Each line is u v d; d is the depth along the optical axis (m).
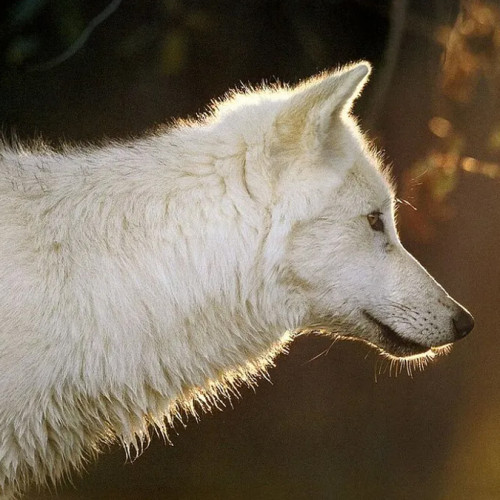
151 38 12.55
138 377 6.86
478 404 12.52
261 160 6.87
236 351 7.24
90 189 6.87
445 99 11.66
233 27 12.94
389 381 12.53
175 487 12.37
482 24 11.07
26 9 11.60
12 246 6.56
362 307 7.32
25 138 12.98
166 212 6.82
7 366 6.44
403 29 11.80
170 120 12.93
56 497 11.94
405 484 12.48
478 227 12.16
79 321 6.59
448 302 7.54
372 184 7.22
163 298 6.79
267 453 12.49
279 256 6.98
